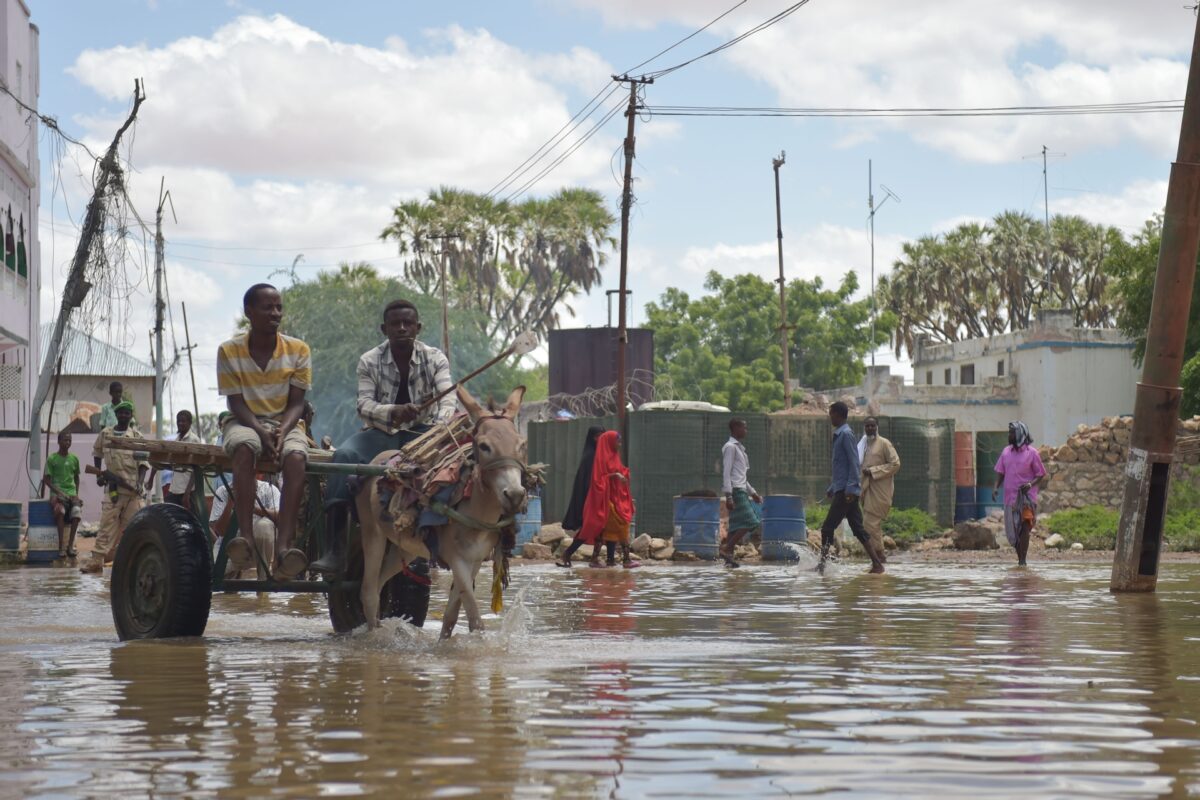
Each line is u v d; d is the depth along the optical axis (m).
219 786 6.46
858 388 89.94
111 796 6.26
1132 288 73.00
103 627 15.98
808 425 42.22
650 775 6.72
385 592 15.49
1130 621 15.92
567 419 47.41
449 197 112.81
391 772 6.78
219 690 9.76
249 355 14.30
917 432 42.94
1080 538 41.16
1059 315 85.25
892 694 9.56
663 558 35.91
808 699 9.30
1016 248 118.06
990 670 11.02
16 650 12.81
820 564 27.83
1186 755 7.24
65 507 34.62
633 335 68.75
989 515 44.84
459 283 111.44
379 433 14.66
